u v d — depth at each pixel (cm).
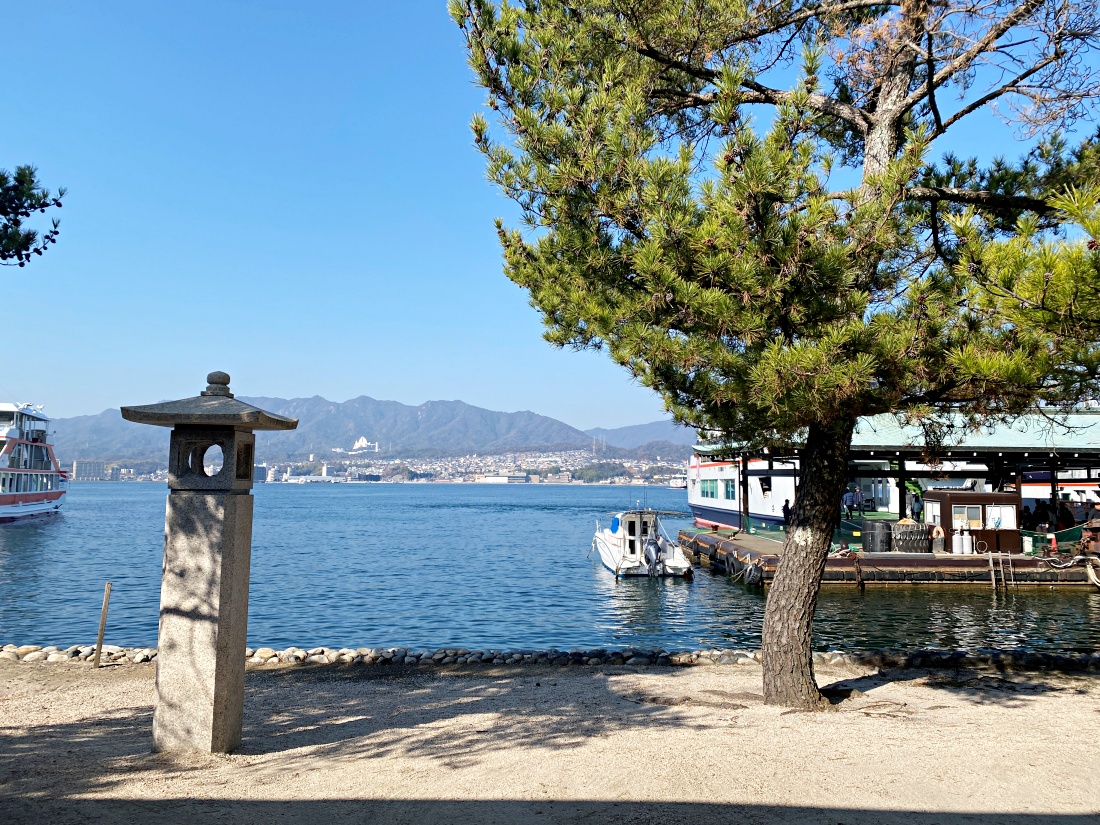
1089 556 2733
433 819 496
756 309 692
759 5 834
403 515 11538
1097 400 679
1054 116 827
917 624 2112
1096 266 457
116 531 6738
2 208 706
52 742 712
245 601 686
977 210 810
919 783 566
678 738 702
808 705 870
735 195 658
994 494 2945
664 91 895
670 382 775
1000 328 630
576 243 750
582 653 1298
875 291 783
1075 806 522
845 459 866
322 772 598
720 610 2556
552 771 594
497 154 771
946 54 826
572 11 818
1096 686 1048
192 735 649
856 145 1023
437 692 1002
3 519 6781
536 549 5447
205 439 651
